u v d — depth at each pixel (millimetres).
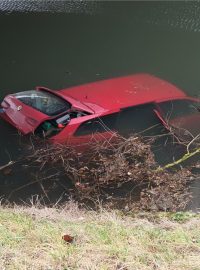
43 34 12305
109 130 7730
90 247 4172
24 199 6738
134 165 7391
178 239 4402
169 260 4031
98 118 7602
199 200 6730
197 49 11820
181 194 6852
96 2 13273
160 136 7984
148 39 12203
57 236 4336
